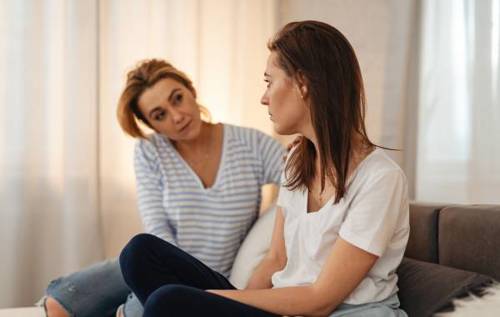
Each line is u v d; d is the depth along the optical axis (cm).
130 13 210
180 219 165
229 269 168
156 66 173
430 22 195
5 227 193
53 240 201
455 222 120
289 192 120
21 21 196
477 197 180
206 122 178
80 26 199
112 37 208
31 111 197
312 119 107
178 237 165
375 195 100
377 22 204
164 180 168
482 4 179
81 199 199
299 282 109
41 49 198
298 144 122
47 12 199
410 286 114
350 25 210
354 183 105
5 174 194
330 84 105
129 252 108
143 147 173
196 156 173
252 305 99
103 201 209
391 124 201
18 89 196
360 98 108
